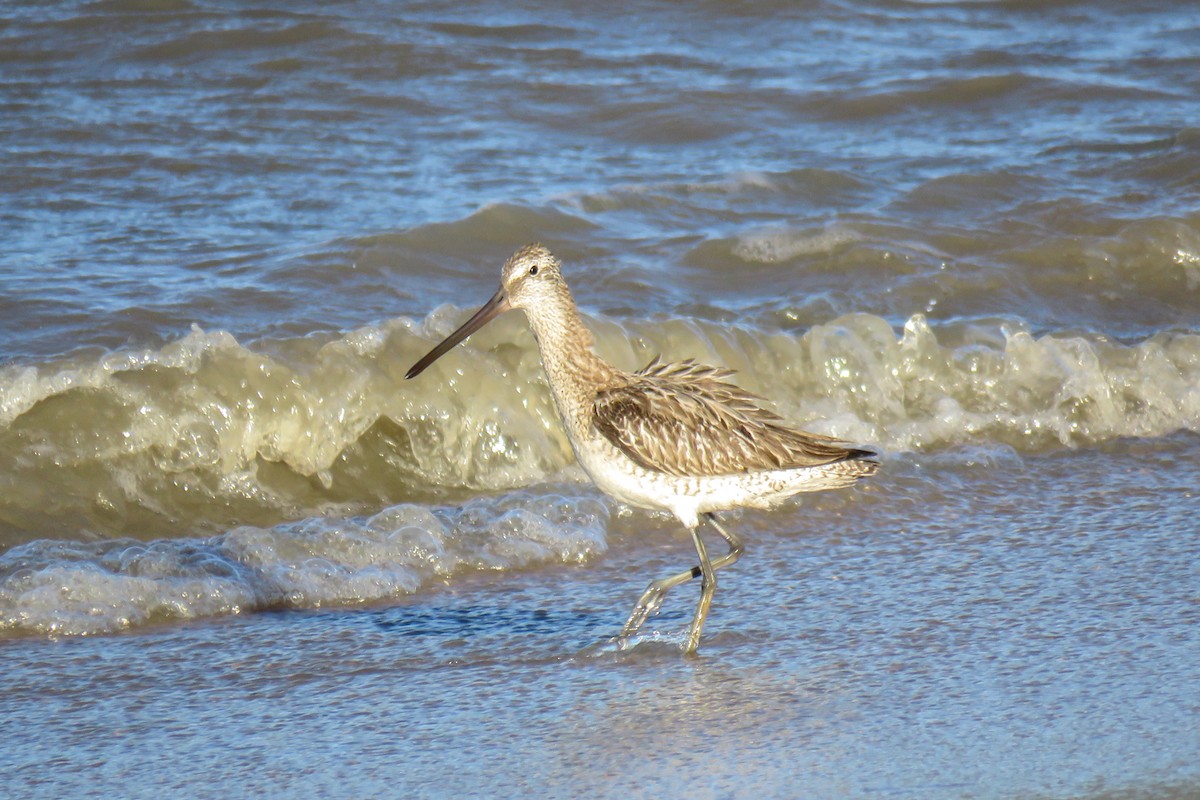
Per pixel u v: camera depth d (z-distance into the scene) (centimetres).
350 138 2148
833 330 1515
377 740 894
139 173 1969
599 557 1206
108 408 1298
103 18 2462
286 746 888
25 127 2078
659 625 1069
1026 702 923
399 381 1370
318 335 1420
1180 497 1316
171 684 973
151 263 1703
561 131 2248
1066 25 2842
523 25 2622
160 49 2392
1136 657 986
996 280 1800
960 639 1025
